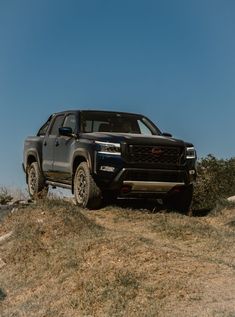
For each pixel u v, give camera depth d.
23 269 9.39
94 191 11.38
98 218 11.17
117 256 8.41
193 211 13.03
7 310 8.16
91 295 7.59
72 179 12.10
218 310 6.78
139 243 8.86
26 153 14.26
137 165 11.21
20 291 8.77
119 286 7.61
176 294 7.34
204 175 15.34
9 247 10.18
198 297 7.21
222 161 15.81
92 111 12.62
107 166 11.15
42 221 10.46
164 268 8.00
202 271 8.02
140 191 11.44
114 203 12.65
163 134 12.91
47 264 9.11
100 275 7.97
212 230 10.62
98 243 8.97
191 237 10.17
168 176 11.49
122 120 12.74
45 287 8.52
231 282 7.68
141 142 11.30
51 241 9.91
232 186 15.17
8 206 12.01
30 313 7.84
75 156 11.85
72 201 12.75
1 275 9.48
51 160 13.02
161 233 10.34
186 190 12.00
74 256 8.86
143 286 7.55
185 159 11.66
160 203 12.95
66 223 10.26
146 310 7.04
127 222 11.02
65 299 7.86
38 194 12.95
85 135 11.79
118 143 11.22
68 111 12.88
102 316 7.18
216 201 13.28
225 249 9.59
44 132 13.95
